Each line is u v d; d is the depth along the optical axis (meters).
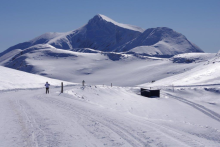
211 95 44.72
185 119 24.25
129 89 50.66
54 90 35.59
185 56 191.62
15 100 19.53
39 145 6.83
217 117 27.66
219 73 67.25
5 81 44.50
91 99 29.55
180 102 37.84
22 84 45.66
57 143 7.11
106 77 163.38
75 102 18.52
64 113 12.64
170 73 149.38
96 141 7.53
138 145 7.23
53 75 185.50
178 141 7.83
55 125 9.52
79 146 6.91
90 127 9.45
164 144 7.37
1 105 15.76
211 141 8.74
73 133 8.38
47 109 14.01
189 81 64.12
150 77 144.50
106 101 30.34
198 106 34.81
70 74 187.62
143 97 40.09
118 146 7.07
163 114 26.56
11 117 11.05
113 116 12.35
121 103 30.19
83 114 12.52
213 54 186.75
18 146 6.70
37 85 48.53
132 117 12.90
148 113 26.08
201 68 88.44
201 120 23.88
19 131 8.41
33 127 9.06
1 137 7.59
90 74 184.12
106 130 9.03
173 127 11.10
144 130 9.23
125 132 8.83
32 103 17.16
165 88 51.44
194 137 9.00
